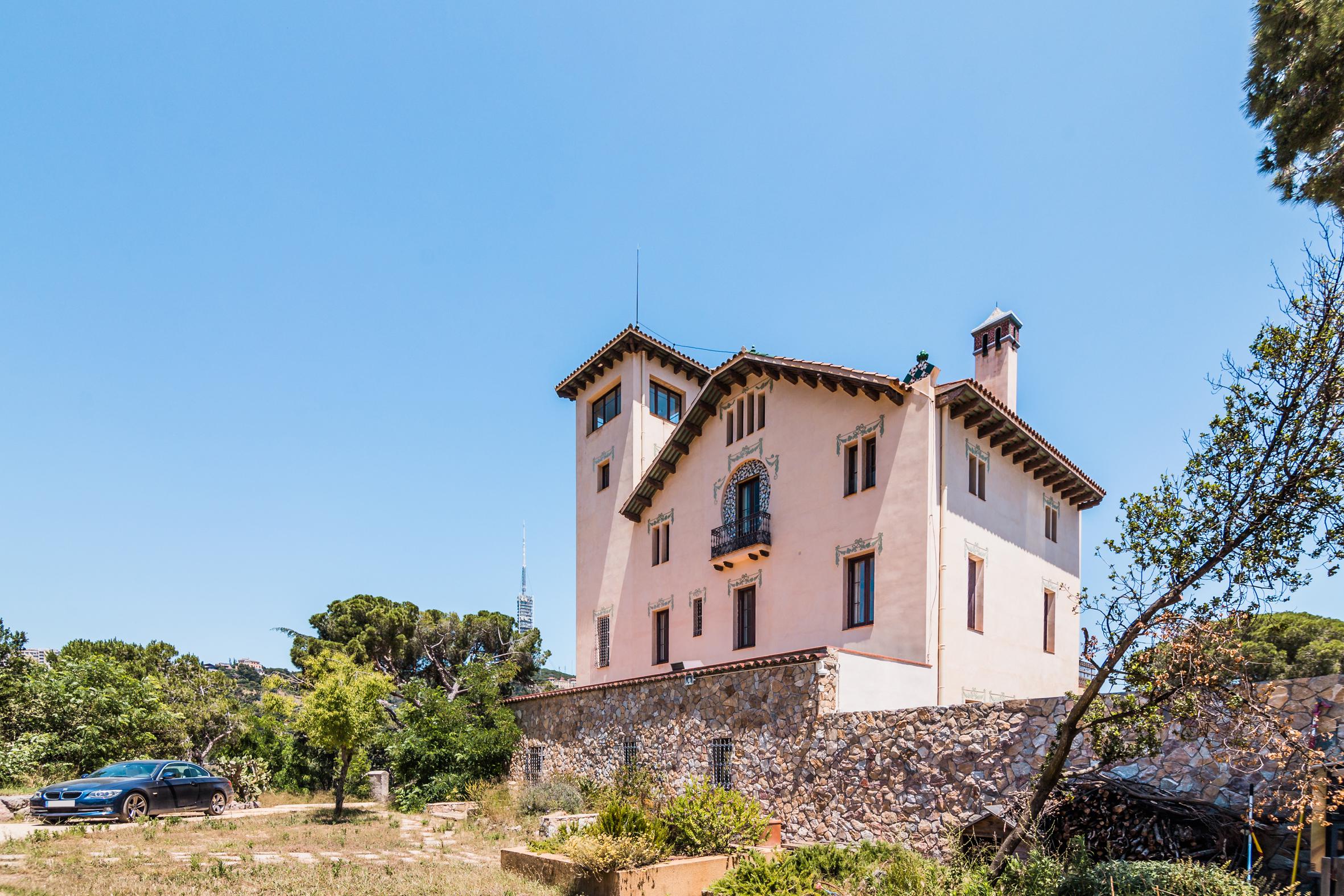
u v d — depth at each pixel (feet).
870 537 64.39
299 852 49.70
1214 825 30.60
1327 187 29.17
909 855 37.01
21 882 37.29
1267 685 31.42
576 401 108.99
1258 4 28.78
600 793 66.80
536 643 138.51
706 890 38.55
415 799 76.48
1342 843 28.04
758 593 74.28
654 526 90.33
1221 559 29.96
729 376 80.12
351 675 72.64
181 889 36.65
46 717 82.84
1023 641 69.92
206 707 100.68
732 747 56.75
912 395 63.57
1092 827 33.96
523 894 37.65
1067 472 76.84
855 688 52.29
